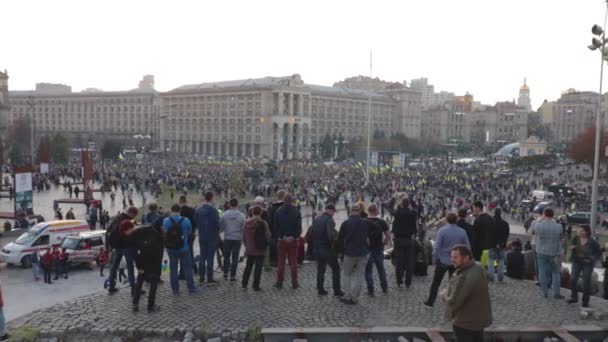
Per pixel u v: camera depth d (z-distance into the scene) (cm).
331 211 1522
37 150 12794
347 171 10550
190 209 1730
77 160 13962
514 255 1886
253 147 17788
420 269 1798
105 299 1501
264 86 17288
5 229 4247
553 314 1405
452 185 8338
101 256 2920
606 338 1275
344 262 1452
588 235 1480
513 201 6744
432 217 5375
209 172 9769
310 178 8956
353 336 1235
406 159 10744
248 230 1567
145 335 1251
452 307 1000
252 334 1244
